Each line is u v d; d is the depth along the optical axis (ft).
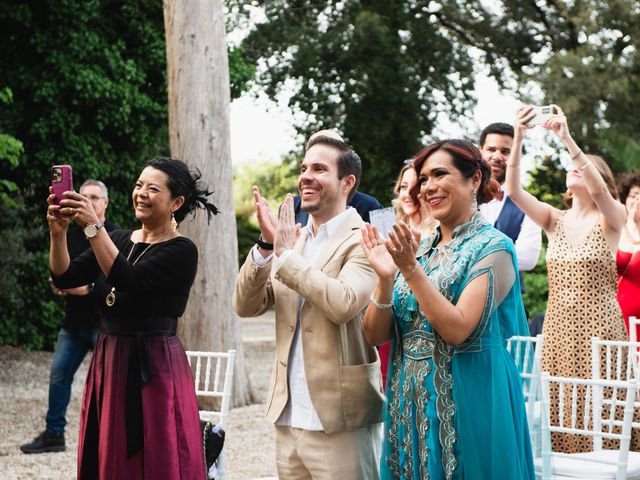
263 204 10.73
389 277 9.64
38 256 41.68
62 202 10.45
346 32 65.87
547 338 15.11
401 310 9.83
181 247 11.06
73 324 21.62
